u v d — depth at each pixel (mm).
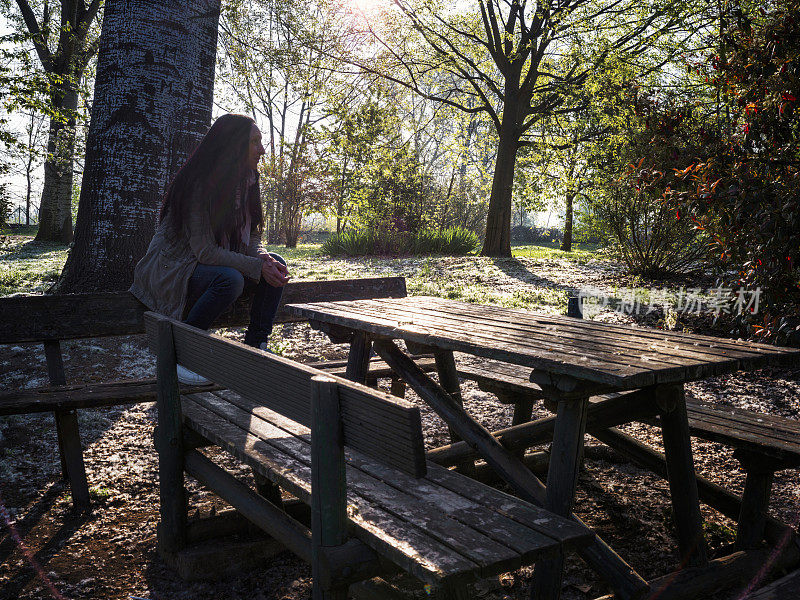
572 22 18766
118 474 3752
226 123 3643
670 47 18609
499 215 21344
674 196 6945
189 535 2846
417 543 1730
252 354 2041
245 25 18453
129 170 7371
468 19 23281
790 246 5508
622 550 2949
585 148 19609
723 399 5535
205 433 2684
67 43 23359
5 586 2641
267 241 42031
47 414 4715
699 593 2363
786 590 2270
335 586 1725
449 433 4566
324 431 1691
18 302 3676
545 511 2012
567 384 2111
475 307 3521
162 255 3779
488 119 27891
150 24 7305
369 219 23469
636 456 3043
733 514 2795
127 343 6594
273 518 2307
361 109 24000
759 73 6164
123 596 2604
